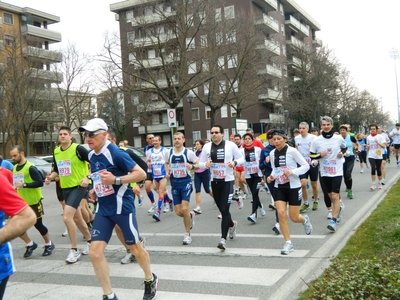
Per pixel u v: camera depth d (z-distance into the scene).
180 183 7.46
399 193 10.88
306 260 5.84
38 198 7.21
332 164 7.72
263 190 15.34
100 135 4.42
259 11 45.50
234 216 10.11
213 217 10.14
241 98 32.31
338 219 8.27
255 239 7.40
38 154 50.31
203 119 49.84
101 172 4.36
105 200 4.43
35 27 46.66
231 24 29.23
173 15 25.75
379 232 6.57
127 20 29.78
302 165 6.30
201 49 27.08
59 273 6.09
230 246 6.98
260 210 9.88
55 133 49.81
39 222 7.18
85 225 7.08
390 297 3.84
